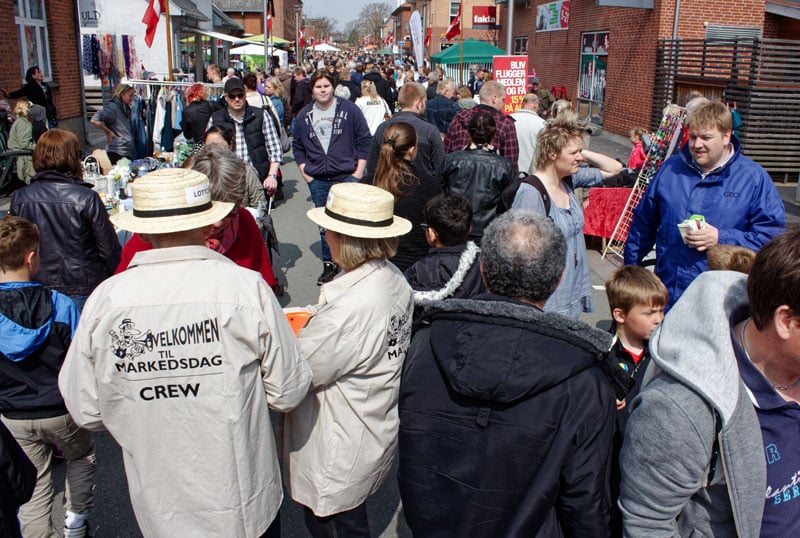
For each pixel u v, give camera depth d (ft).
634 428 5.33
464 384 5.85
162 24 74.84
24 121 34.68
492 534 6.02
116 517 11.57
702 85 48.11
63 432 9.57
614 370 6.14
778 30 54.85
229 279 6.88
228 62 136.98
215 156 10.84
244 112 23.50
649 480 5.19
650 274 12.17
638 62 57.52
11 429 9.27
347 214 7.68
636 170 28.76
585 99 70.33
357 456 7.95
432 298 10.95
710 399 4.82
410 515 6.43
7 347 8.91
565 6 74.69
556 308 12.64
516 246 6.51
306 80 55.47
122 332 6.71
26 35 43.83
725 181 11.93
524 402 5.88
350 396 7.83
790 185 43.29
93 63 71.97
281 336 7.03
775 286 4.58
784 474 5.15
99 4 73.56
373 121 34.50
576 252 12.82
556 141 12.33
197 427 6.84
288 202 35.68
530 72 88.12
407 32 209.46
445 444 6.20
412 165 14.64
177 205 6.95
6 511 7.47
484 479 5.99
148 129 36.81
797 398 5.14
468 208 11.40
